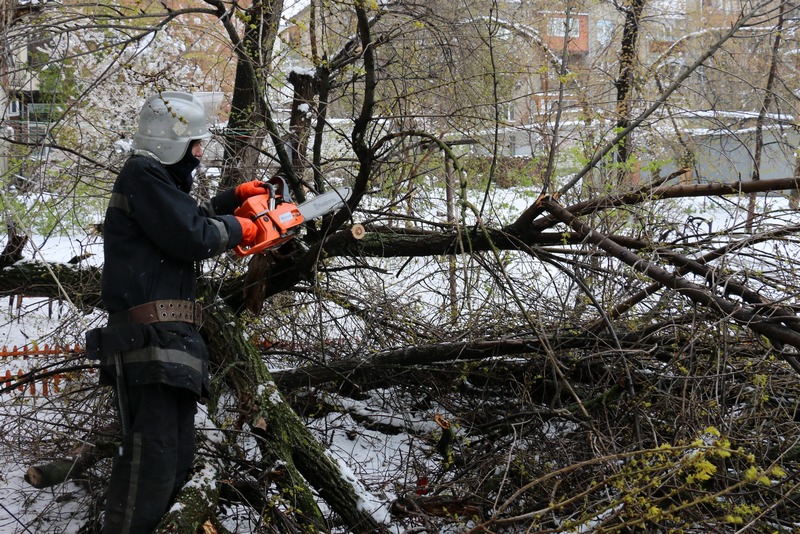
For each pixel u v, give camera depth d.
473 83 4.68
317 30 4.59
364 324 4.39
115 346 2.60
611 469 2.99
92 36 4.65
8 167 3.94
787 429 3.12
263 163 4.75
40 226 4.29
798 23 6.42
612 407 3.53
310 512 2.87
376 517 2.93
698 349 3.50
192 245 2.63
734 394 3.53
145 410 2.61
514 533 2.99
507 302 4.09
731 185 3.62
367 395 4.65
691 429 3.01
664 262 3.53
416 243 3.92
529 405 3.90
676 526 2.66
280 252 3.77
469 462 3.59
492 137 5.38
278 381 4.09
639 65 7.29
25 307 4.40
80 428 3.31
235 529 3.23
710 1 8.11
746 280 3.27
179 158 2.84
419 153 4.64
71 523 3.27
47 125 3.53
